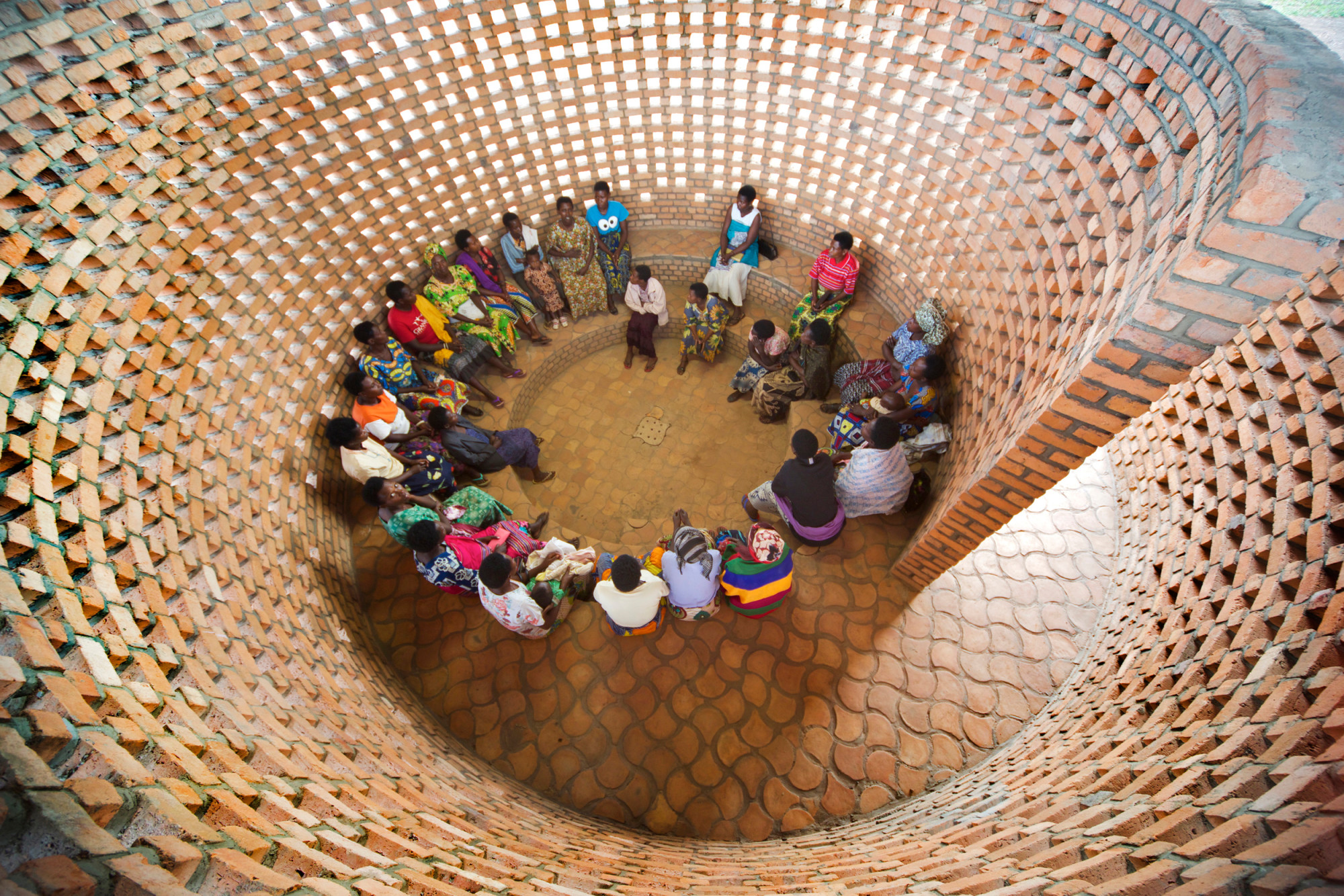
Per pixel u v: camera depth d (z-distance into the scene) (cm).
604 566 407
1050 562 422
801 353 546
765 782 353
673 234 666
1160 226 224
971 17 372
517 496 500
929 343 468
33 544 184
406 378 504
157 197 314
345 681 315
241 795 156
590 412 612
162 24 316
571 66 523
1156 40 254
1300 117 165
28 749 114
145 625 204
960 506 327
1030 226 358
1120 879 135
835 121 504
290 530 381
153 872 107
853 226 559
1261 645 197
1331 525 199
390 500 398
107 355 262
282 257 406
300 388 422
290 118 402
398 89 464
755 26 486
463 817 244
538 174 586
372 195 479
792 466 418
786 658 396
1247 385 263
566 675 397
